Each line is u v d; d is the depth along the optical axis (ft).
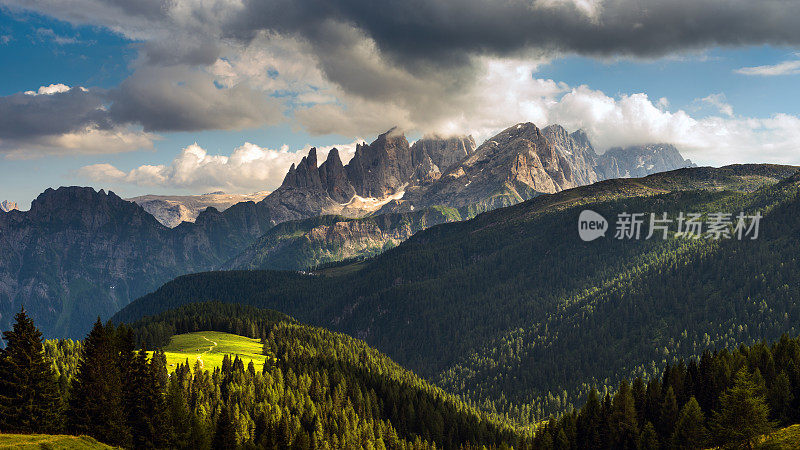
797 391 431.84
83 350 393.29
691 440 417.49
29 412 345.51
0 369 347.36
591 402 514.68
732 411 369.71
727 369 477.77
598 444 484.74
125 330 440.86
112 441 376.27
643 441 451.12
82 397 378.53
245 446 463.01
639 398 504.02
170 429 430.20
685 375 515.09
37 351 356.38
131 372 414.00
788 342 502.38
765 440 369.30
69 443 321.11
